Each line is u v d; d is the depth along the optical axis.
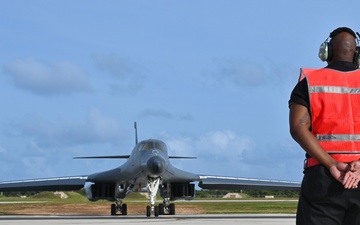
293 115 11.36
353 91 11.28
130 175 72.44
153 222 50.56
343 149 11.16
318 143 10.96
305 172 11.43
